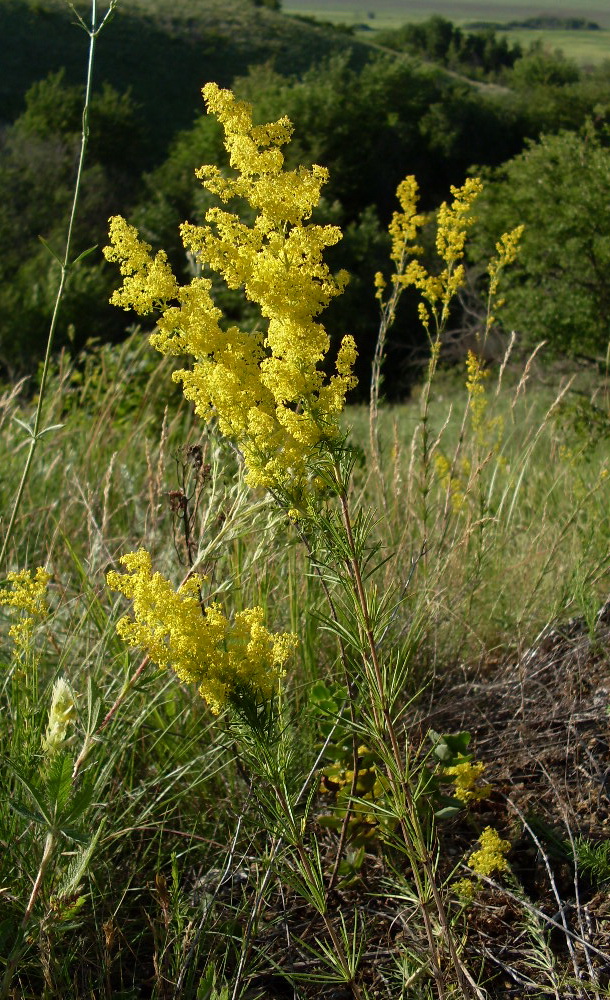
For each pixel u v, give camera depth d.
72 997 2.03
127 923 2.28
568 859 2.42
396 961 2.05
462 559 3.68
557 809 2.60
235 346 2.03
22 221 26.95
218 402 2.00
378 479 3.70
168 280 2.06
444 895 2.26
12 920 2.04
